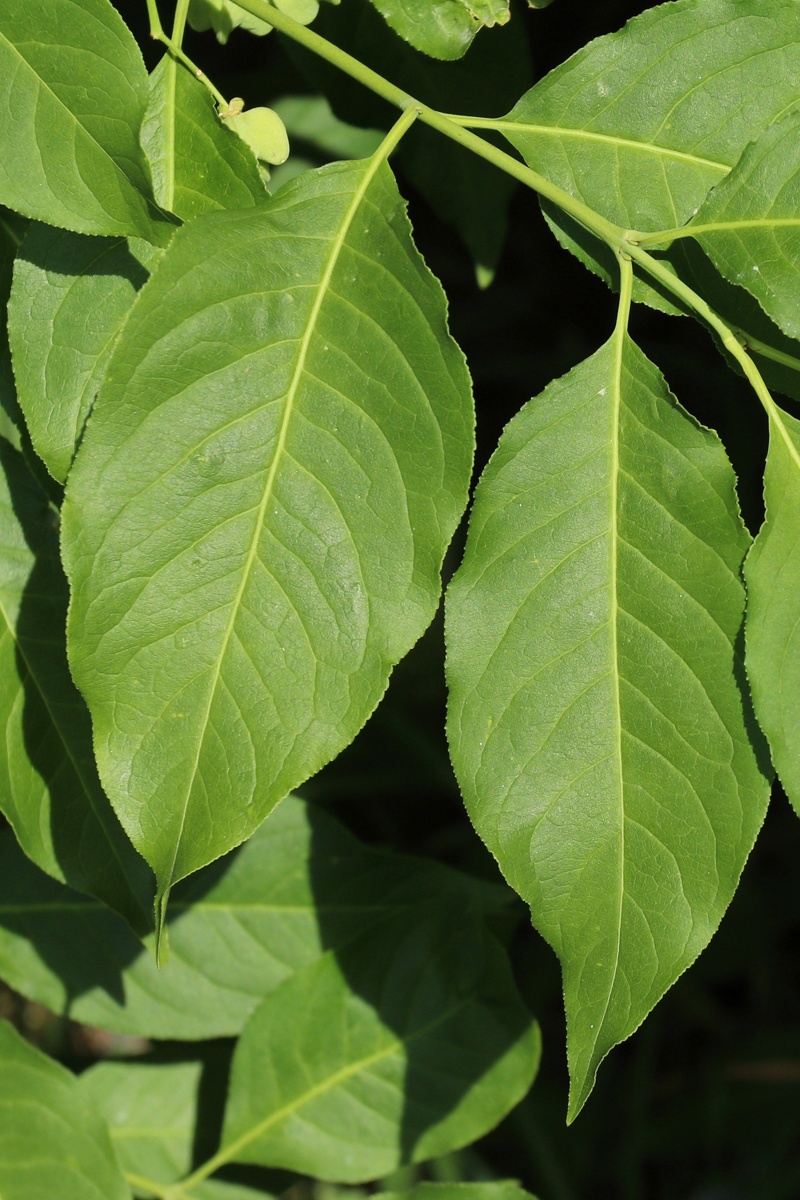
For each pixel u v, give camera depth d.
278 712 0.65
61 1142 0.73
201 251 0.64
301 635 0.65
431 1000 0.76
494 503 0.66
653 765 0.66
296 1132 0.75
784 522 0.66
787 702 0.65
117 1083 0.77
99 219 0.65
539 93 0.68
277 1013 0.75
